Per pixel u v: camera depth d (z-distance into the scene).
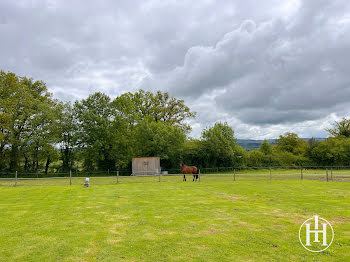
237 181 21.83
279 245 5.59
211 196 12.84
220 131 39.41
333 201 11.16
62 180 24.75
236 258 4.88
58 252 5.25
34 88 36.31
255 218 8.02
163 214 8.64
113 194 13.66
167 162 38.47
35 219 8.05
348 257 4.93
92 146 32.75
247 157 42.41
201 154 38.59
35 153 30.88
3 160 30.55
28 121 31.75
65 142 36.22
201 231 6.66
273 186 17.59
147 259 4.86
